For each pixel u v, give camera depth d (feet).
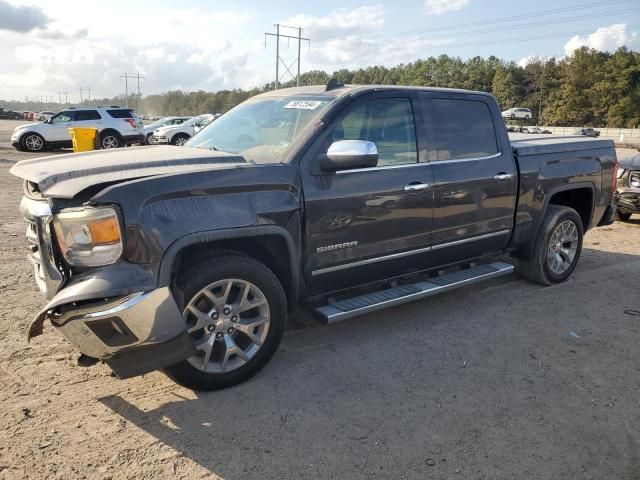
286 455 9.50
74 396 11.23
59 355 12.98
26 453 9.34
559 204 20.65
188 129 90.48
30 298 16.38
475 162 15.74
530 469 9.32
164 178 10.27
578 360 13.41
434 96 15.11
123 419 10.45
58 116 74.43
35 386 11.56
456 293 18.15
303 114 13.33
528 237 18.10
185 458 9.36
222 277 10.97
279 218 11.59
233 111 15.93
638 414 11.09
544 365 13.09
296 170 12.06
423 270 15.38
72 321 9.67
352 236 13.09
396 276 14.76
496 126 16.72
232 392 11.50
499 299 17.62
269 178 11.51
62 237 9.89
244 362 11.66
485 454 9.68
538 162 17.66
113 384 11.76
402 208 13.88
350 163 11.80
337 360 13.09
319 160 12.33
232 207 10.92
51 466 9.04
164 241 9.99
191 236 10.31
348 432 10.21
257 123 14.16
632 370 12.96
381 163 13.65
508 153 16.85
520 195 17.16
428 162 14.61
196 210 10.49
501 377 12.44
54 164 11.37
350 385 11.91
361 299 13.97
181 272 10.78
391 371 12.60
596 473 9.27
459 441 10.02
